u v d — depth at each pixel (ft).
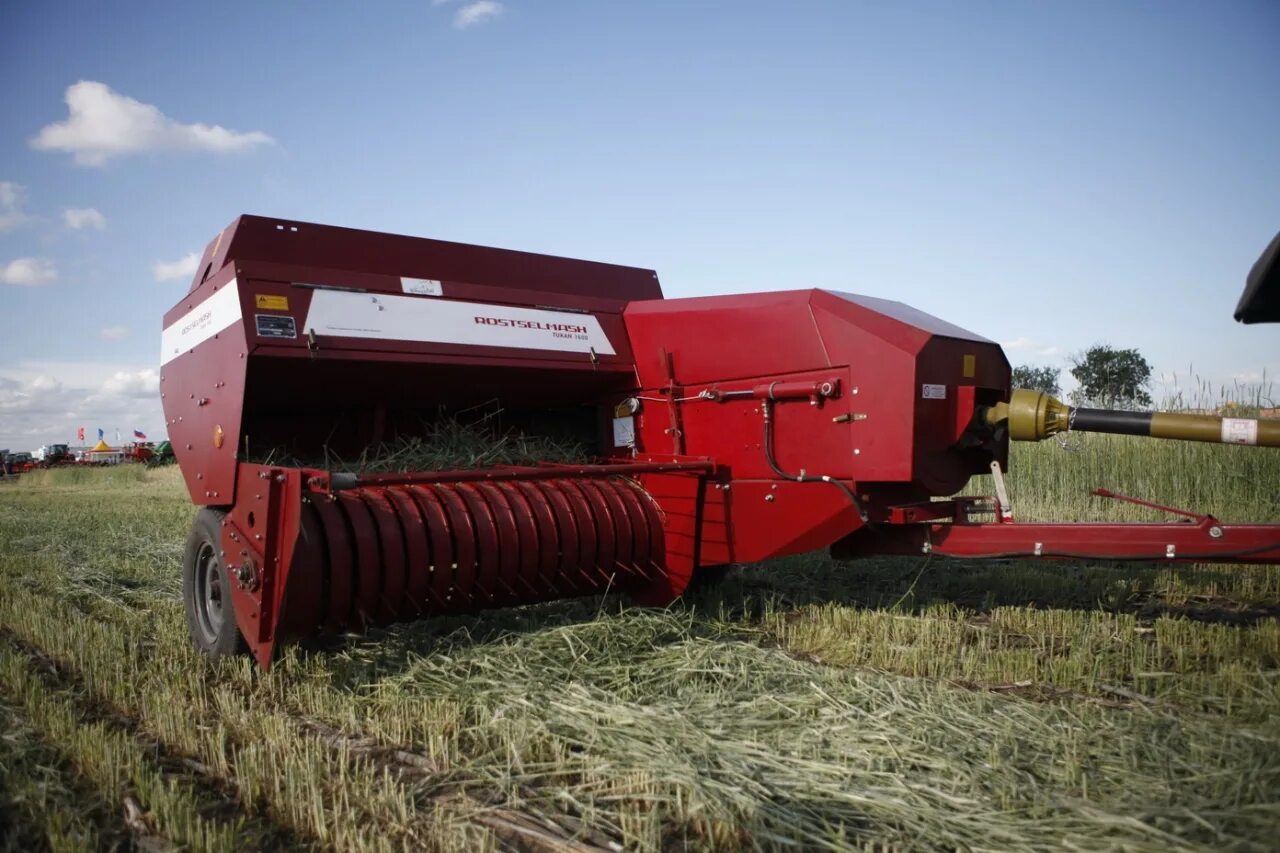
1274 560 13.76
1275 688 13.35
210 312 18.97
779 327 17.95
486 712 13.61
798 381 17.65
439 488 17.83
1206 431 14.42
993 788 10.64
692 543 19.53
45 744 13.39
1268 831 9.21
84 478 103.71
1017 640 18.25
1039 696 14.46
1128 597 22.03
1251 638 16.88
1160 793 10.29
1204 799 10.02
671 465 18.75
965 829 9.77
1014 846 9.39
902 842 9.64
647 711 13.29
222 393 18.10
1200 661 15.98
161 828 10.66
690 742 12.21
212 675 16.98
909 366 15.78
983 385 17.26
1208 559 14.28
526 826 10.39
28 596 23.90
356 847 9.85
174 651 18.51
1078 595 22.58
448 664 15.75
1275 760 10.71
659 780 11.08
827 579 25.43
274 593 15.70
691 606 20.22
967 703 13.66
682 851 9.79
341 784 11.41
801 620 19.69
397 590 16.37
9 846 10.23
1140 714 12.98
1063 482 34.76
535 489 18.72
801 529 17.67
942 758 11.47
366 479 14.84
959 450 16.72
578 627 17.01
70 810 10.94
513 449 22.03
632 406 21.21
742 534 18.75
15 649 18.95
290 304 17.78
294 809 10.73
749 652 16.37
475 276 20.88
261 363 17.30
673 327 20.21
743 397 18.63
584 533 18.57
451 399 21.24
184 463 20.66
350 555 15.99
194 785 11.84
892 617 19.44
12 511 50.37
